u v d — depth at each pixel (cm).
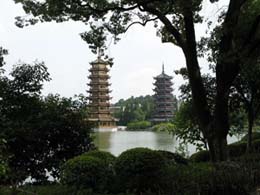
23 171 1202
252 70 1708
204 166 1117
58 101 1380
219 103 1287
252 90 1894
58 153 1327
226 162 1162
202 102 1316
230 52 1219
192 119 1909
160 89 7162
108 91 6334
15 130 1196
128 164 903
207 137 1307
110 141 3080
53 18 1341
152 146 2511
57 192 874
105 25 1494
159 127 5538
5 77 1312
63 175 931
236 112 2047
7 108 1271
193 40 1315
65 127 1324
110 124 6256
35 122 1265
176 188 877
